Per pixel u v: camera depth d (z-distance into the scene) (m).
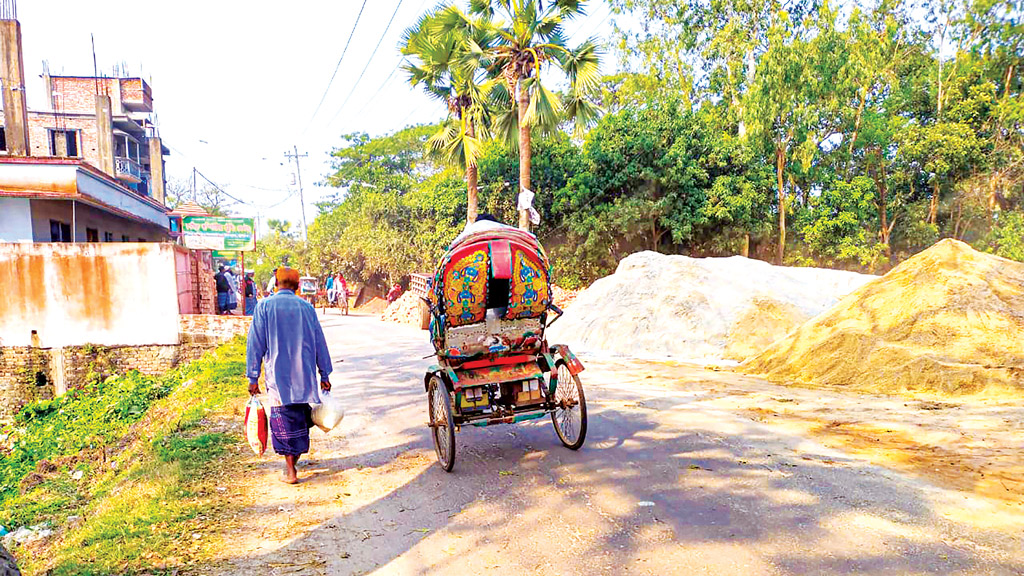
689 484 5.05
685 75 32.53
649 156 26.02
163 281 17.95
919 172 28.95
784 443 6.06
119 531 4.62
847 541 3.91
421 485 5.45
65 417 15.16
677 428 6.79
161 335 17.95
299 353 5.55
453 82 21.55
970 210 27.12
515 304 5.88
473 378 5.92
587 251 26.56
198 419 8.38
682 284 15.30
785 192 28.88
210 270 24.02
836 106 27.81
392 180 53.72
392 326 23.42
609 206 25.97
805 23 28.41
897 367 8.41
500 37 19.58
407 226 37.81
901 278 10.14
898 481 4.88
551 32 19.48
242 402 9.27
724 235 26.28
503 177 28.11
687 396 8.52
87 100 44.09
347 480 5.68
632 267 17.05
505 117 21.38
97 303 17.66
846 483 4.89
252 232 24.61
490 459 6.10
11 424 16.08
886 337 9.12
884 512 4.31
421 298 6.20
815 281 15.70
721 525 4.25
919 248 28.83
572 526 4.39
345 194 60.69
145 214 27.59
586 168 26.80
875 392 8.19
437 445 6.07
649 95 31.06
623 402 8.26
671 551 3.91
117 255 17.73
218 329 18.14
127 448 9.63
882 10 30.41
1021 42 24.20
